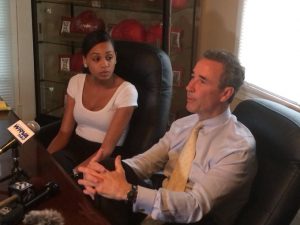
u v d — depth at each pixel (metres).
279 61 2.42
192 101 1.58
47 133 2.35
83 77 2.32
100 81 2.21
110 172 1.45
